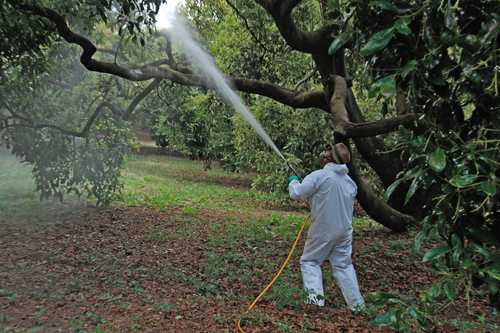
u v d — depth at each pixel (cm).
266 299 552
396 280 691
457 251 219
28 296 526
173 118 1470
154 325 446
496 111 225
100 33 1078
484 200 210
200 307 509
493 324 518
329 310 522
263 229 984
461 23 222
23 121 1073
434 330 313
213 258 726
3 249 758
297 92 793
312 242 557
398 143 260
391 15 244
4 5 669
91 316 456
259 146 1427
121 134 1141
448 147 227
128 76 766
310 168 1339
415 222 927
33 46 762
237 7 1023
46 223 960
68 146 1087
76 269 653
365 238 929
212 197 1542
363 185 893
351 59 782
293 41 729
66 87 1107
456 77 231
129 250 775
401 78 233
